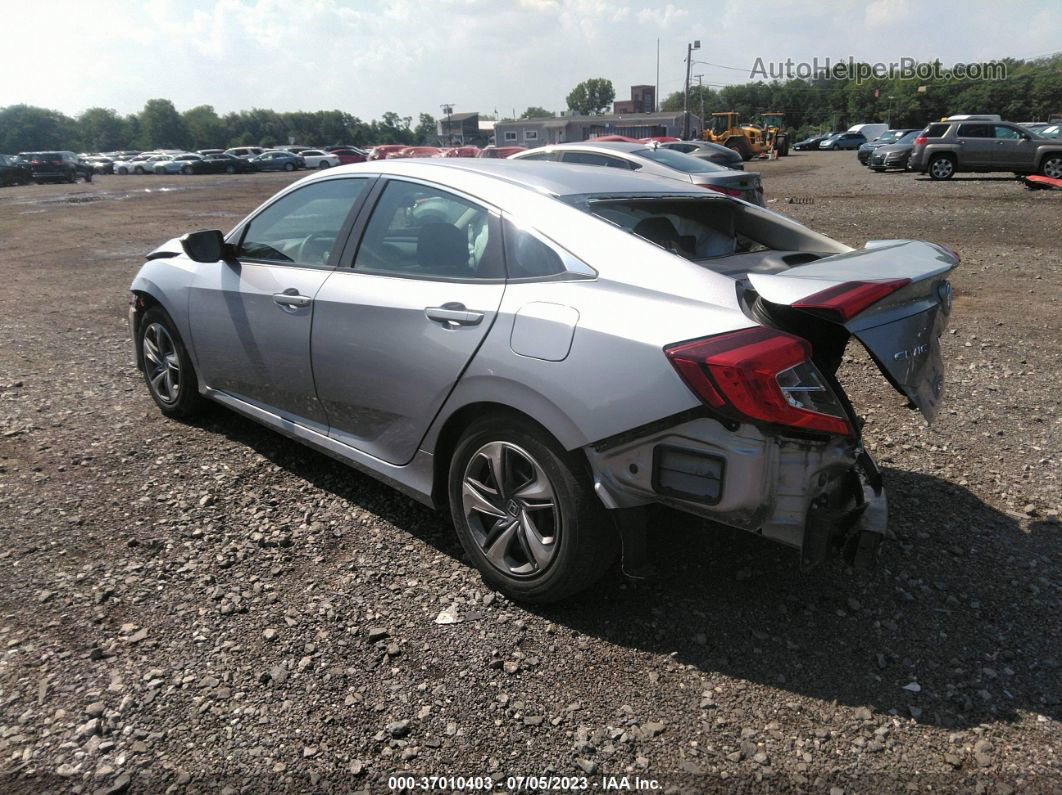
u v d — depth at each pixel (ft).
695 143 62.64
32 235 50.70
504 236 9.52
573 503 8.49
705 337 7.70
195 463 13.25
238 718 7.46
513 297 9.01
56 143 470.80
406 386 9.99
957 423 15.42
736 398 7.31
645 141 62.64
